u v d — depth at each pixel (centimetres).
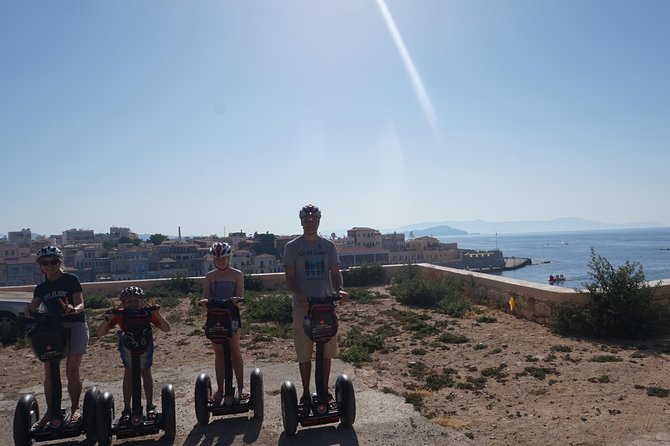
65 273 554
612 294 938
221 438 542
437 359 844
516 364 788
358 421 575
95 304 1575
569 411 582
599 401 610
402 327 1118
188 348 973
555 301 1045
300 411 538
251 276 1886
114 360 902
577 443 499
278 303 1303
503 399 638
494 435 527
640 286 958
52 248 538
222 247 588
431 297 1420
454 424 557
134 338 525
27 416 509
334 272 580
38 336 509
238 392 594
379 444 514
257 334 1076
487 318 1153
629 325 920
